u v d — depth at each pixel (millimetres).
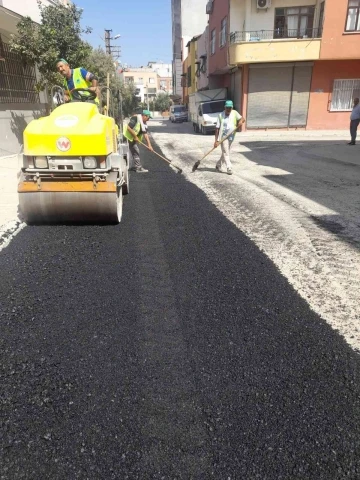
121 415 1922
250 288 3172
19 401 2006
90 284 3234
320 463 1671
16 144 10938
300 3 19047
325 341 2498
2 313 2793
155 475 1619
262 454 1711
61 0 14625
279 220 4949
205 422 1880
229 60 19500
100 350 2406
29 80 12375
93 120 4320
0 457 1695
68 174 4258
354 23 17984
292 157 10617
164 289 3152
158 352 2391
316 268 3551
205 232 4492
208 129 19438
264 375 2195
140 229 4586
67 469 1646
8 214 5078
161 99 77000
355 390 2086
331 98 19906
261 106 20109
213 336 2547
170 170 8672
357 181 7254
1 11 9398
